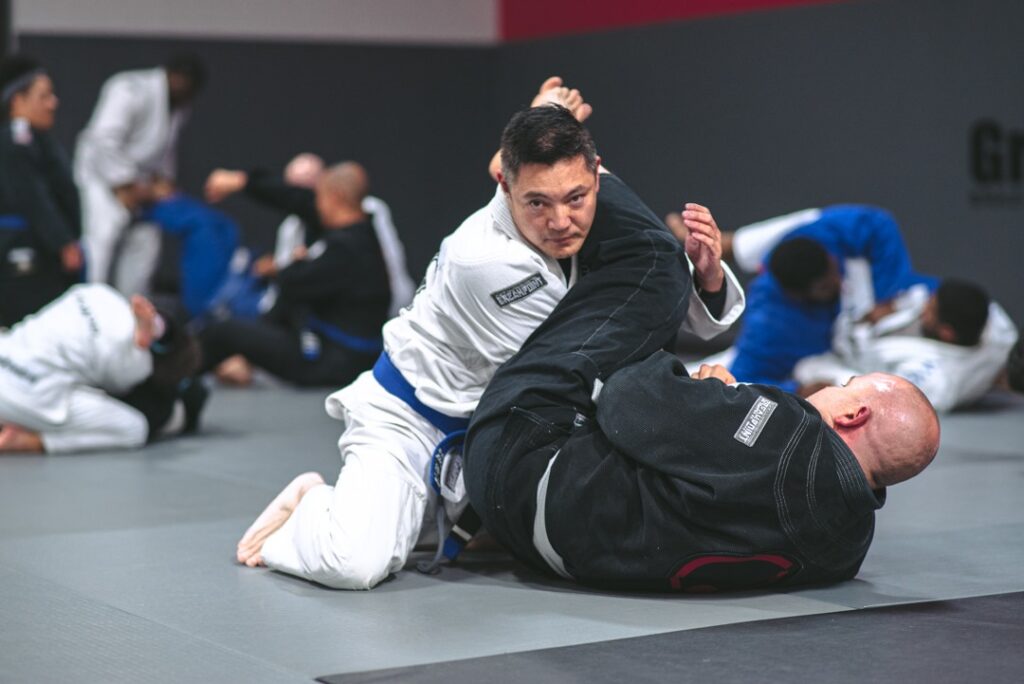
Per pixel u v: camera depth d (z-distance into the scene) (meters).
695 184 21.83
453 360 7.17
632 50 22.78
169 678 5.43
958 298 13.71
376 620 6.29
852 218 14.49
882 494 6.56
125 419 11.88
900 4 18.83
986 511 8.94
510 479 6.61
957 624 6.08
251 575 7.22
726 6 21.17
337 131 24.42
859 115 19.44
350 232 17.14
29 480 10.38
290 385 17.81
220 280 20.45
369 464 7.05
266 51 23.72
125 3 22.52
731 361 14.95
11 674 5.49
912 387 6.52
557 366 6.61
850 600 6.54
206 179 23.41
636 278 6.79
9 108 15.65
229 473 10.80
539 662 5.57
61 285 15.80
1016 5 17.53
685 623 6.16
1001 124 17.77
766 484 6.21
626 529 6.46
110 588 6.96
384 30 24.72
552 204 6.46
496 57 25.64
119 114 20.33
